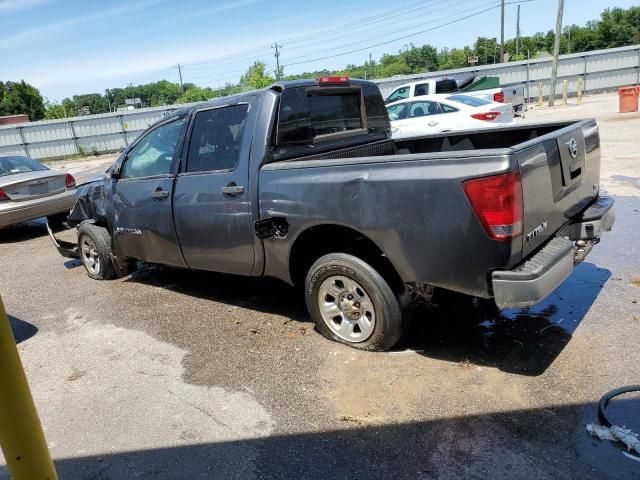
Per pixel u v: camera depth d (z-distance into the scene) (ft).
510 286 9.70
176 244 15.70
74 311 17.26
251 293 17.24
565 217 11.78
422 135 17.04
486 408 9.93
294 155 13.73
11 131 102.94
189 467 9.20
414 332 13.19
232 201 13.64
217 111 14.28
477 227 9.78
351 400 10.62
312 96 14.38
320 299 12.89
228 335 14.23
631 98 61.82
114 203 17.69
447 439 9.20
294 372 11.92
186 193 14.82
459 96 38.29
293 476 8.70
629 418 9.20
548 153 10.75
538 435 9.07
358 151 15.74
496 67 107.86
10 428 5.14
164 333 14.78
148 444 9.94
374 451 9.10
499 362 11.48
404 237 10.71
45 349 14.56
